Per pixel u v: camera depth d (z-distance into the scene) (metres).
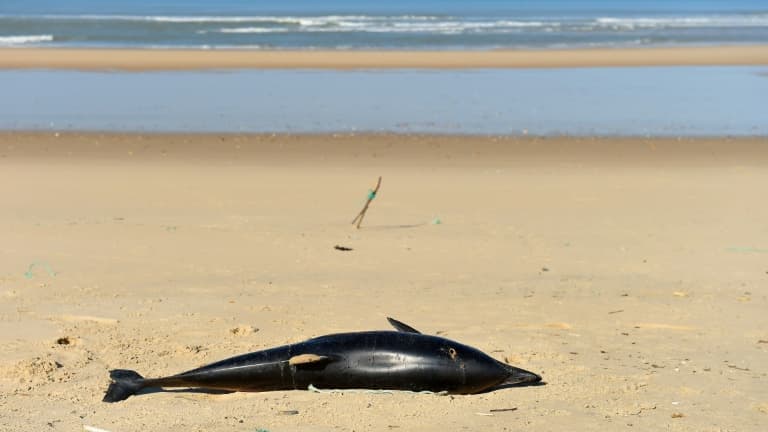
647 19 163.50
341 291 19.81
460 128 50.38
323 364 13.38
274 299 18.97
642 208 31.25
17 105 56.97
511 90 67.50
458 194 33.41
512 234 26.70
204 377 13.34
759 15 185.00
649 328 17.36
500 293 19.91
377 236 26.00
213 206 30.48
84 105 57.47
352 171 38.38
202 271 21.44
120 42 103.94
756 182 36.75
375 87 68.06
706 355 15.64
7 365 14.15
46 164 39.31
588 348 15.92
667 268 22.80
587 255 24.14
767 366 15.06
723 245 25.64
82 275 20.78
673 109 58.59
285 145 44.94
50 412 12.45
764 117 55.38
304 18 151.00
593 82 73.06
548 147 45.09
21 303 18.22
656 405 13.05
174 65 80.50
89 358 14.84
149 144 44.91
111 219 27.86
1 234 25.23
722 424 12.32
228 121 51.81
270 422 12.04
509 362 15.09
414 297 19.36
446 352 13.39
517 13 186.88
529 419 12.32
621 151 44.28
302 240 25.14
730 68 84.25
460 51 97.88
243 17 154.00
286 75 74.88
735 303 19.42
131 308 17.97
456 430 11.86
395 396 13.09
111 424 11.97
